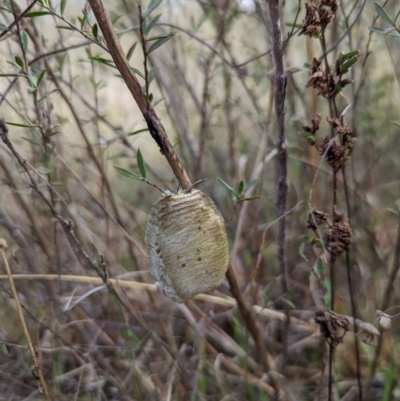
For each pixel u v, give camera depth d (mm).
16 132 2064
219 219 1081
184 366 1662
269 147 2158
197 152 2084
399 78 1743
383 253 1780
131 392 1645
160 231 1046
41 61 1598
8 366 1673
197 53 2105
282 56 1127
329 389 1308
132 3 1829
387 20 1071
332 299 1233
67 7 1877
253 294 1851
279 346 1871
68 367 1811
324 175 2162
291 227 2057
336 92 1112
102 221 2012
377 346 1484
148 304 1800
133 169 2154
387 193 2324
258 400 1651
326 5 1050
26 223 1833
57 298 1614
